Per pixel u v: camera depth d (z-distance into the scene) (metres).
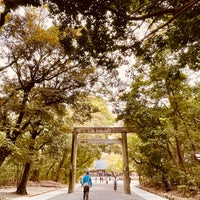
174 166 22.30
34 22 15.39
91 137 40.03
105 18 7.94
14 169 33.53
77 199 19.19
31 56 16.02
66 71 17.02
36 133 22.31
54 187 34.75
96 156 45.06
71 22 8.44
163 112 21.23
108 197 20.81
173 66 12.34
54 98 16.91
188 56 11.12
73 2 7.19
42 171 44.66
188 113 20.38
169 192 22.33
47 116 16.59
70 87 17.56
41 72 16.69
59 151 23.95
